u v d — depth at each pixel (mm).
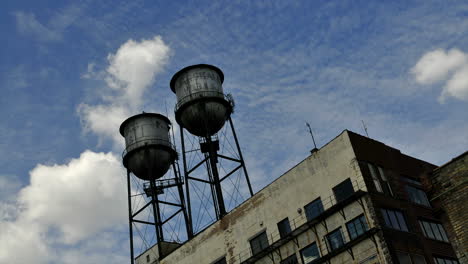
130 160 69938
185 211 71250
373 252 42906
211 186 64250
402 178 50125
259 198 54469
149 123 71875
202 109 64438
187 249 59969
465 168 26906
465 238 26359
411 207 48156
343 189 47594
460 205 26828
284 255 49281
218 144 66062
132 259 66938
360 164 47344
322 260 45750
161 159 70375
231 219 56438
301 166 51719
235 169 63594
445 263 46594
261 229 52938
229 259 54938
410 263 43344
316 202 49312
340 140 49312
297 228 47750
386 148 51344
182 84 67375
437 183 27953
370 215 44062
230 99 67250
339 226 45938
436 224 49281
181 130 67188
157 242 66938
